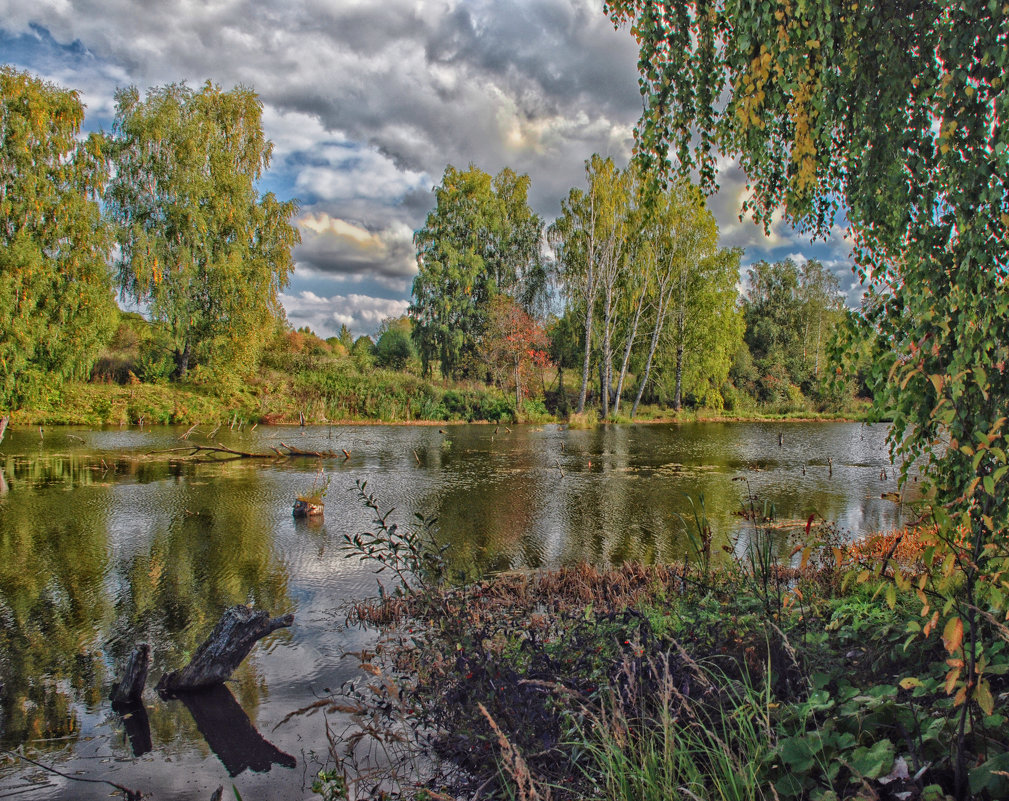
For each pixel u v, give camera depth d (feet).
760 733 7.36
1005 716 6.61
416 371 131.54
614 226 108.68
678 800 6.94
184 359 98.89
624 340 122.11
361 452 64.18
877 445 73.26
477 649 10.27
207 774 11.78
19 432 71.05
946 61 8.94
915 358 8.80
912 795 5.99
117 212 92.58
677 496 41.29
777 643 9.19
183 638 18.72
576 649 10.62
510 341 113.09
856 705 7.33
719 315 117.80
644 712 8.00
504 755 7.33
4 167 75.15
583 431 90.48
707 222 108.17
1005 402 8.23
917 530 7.45
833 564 17.44
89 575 24.58
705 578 15.60
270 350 113.09
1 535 30.55
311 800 10.79
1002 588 6.61
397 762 11.19
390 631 18.44
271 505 37.83
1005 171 7.96
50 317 77.82
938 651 8.39
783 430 94.17
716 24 12.33
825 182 12.59
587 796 7.36
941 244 9.34
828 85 10.50
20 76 75.72
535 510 36.99
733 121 12.62
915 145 9.89
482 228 138.51
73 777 11.81
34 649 17.95
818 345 165.37
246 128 101.91
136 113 91.76
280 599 21.74
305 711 13.99
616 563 26.18
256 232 102.06
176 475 48.16
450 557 27.12
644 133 12.99
